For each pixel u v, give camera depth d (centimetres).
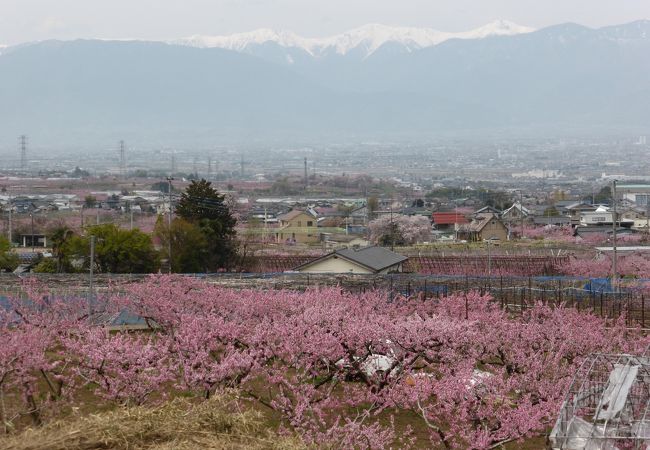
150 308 3309
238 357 2280
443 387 2169
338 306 2992
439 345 2630
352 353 2620
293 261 6094
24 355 2209
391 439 2077
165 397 2292
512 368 2598
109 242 5288
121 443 1491
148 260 5369
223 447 1497
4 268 5666
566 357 2745
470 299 3584
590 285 4425
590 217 10244
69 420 1720
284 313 3102
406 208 11956
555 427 1841
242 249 6738
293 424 2036
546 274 5772
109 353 2234
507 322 2930
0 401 2102
